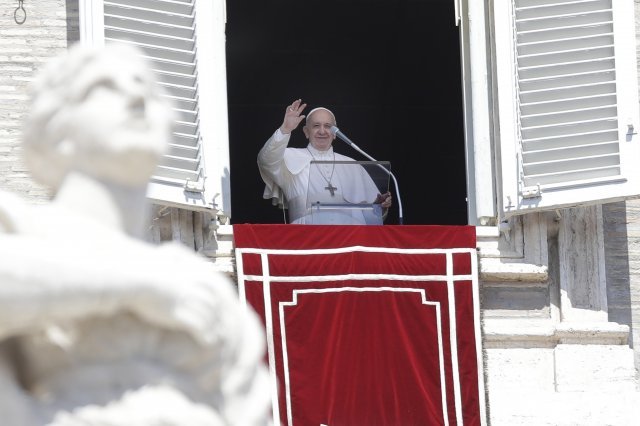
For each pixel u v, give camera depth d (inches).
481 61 1540.4
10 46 1485.0
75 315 393.4
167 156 1440.7
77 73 412.8
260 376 414.3
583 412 1433.3
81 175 409.4
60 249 391.9
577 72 1494.8
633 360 1461.6
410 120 2388.0
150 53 1466.5
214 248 1457.9
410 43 2388.0
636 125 1483.8
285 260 1445.6
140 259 399.9
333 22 2381.9
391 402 1430.9
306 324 1435.8
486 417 1432.1
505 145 1486.2
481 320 1456.7
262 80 2373.3
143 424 394.9
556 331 1457.9
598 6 1509.6
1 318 386.3
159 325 402.9
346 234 1456.7
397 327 1445.6
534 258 1482.5
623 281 1494.8
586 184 1470.2
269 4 2374.5
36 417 394.0
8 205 398.3
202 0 1498.5
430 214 2377.0
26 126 412.5
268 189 1736.0
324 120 1747.0
